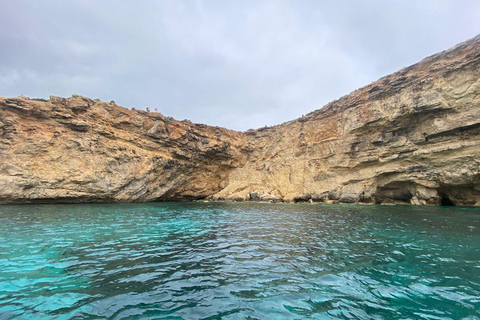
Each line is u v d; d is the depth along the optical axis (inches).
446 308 167.2
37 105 969.5
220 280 215.2
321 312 161.2
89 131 1058.1
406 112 955.3
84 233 414.9
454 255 286.8
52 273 227.0
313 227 488.7
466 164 819.4
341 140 1219.2
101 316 153.5
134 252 303.6
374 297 183.3
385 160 1037.8
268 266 251.9
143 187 1197.7
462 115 832.3
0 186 852.6
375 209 824.9
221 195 1557.6
